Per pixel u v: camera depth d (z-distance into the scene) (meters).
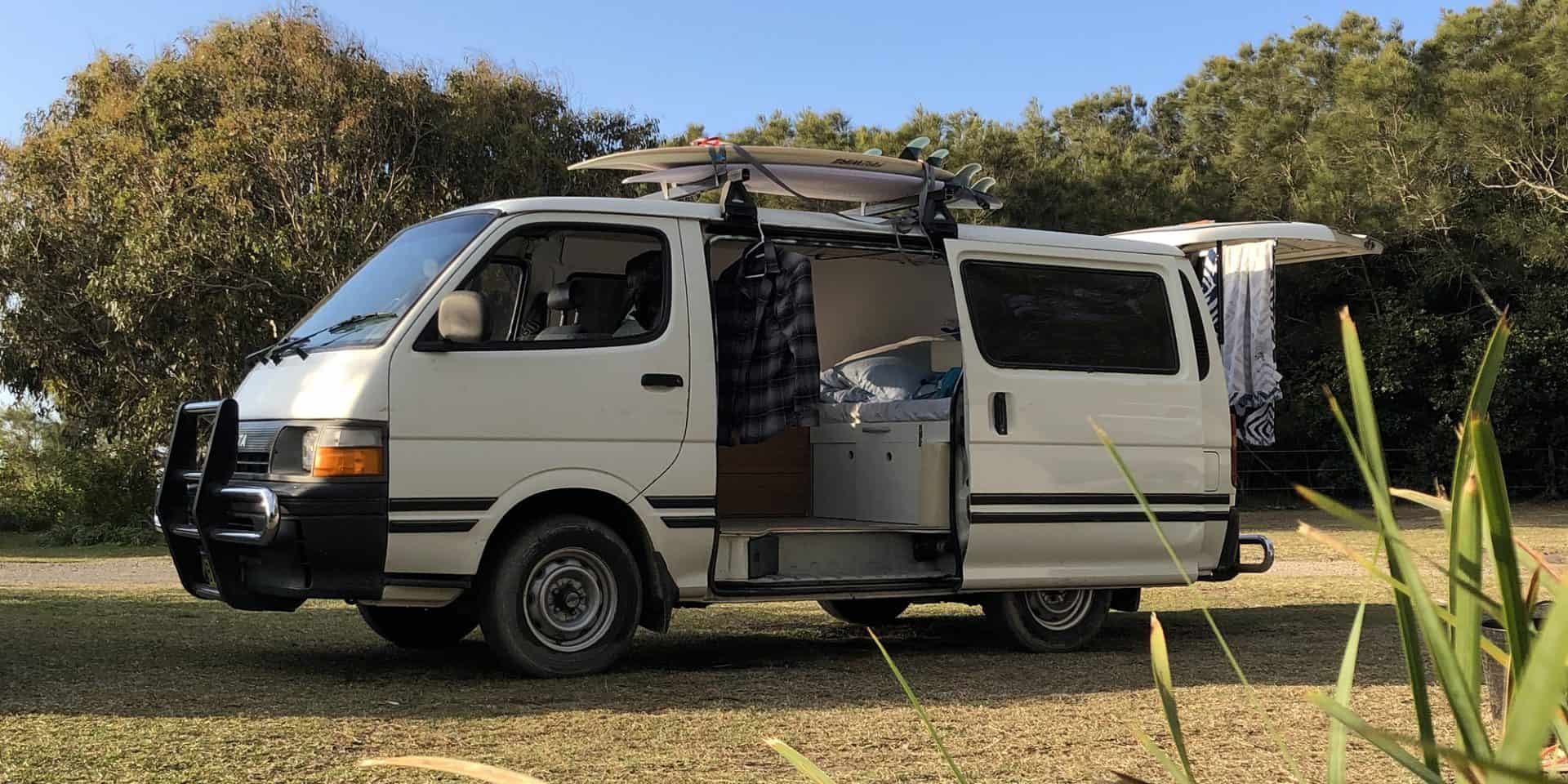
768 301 6.29
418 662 6.01
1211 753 4.27
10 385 21.39
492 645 5.42
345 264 17.31
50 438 21.16
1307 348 24.47
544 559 5.49
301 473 5.23
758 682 5.55
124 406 19.73
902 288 7.85
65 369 20.75
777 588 6.07
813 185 6.68
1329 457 24.56
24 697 4.68
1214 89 28.47
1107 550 6.75
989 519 6.44
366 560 5.15
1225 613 8.66
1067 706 5.08
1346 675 1.23
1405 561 0.97
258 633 6.92
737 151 6.16
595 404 5.58
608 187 19.81
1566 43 20.78
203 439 5.93
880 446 6.87
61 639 6.34
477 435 5.34
